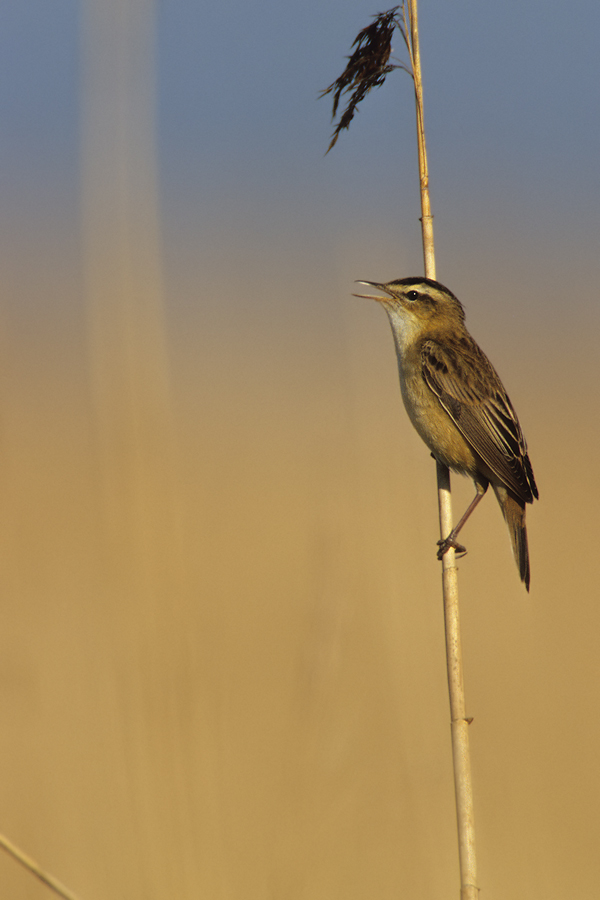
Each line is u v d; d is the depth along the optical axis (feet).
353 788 27.35
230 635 49.90
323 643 26.99
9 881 28.71
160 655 23.00
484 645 45.57
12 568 30.14
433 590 30.81
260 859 27.25
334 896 26.27
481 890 30.42
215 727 23.50
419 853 27.81
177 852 22.24
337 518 28.12
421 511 32.35
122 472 23.11
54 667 30.30
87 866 28.25
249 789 32.58
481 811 34.96
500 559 49.52
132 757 22.61
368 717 29.40
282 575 59.77
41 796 29.19
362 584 30.66
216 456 84.07
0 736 29.58
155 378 23.86
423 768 28.73
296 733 26.73
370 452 32.94
